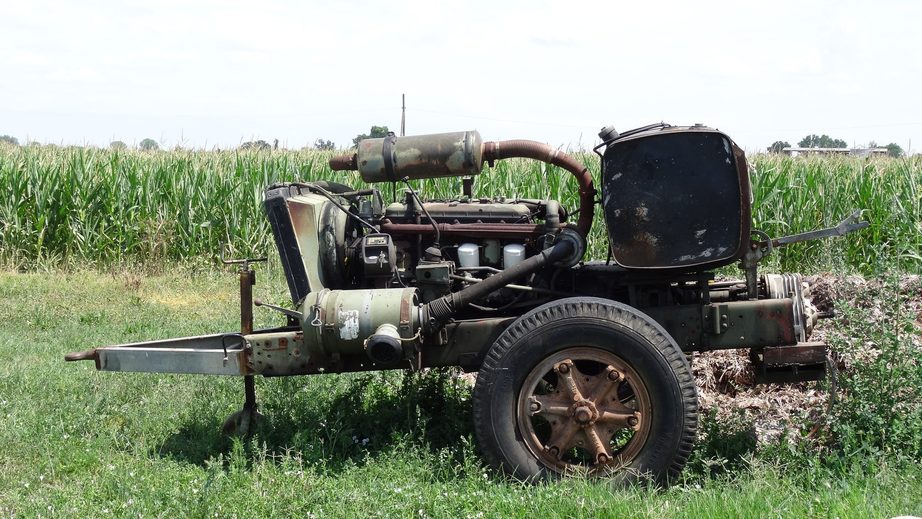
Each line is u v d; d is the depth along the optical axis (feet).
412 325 15.14
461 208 17.07
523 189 41.06
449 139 16.43
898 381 15.92
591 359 14.57
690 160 14.79
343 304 15.34
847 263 37.42
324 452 16.33
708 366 20.17
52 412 18.89
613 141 15.17
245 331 16.65
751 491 13.67
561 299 14.87
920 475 14.28
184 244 42.50
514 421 14.75
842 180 41.04
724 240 14.87
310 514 13.28
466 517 12.98
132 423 18.69
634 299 16.22
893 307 16.75
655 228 15.01
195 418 18.69
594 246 37.86
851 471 14.69
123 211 42.45
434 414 18.01
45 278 38.24
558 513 12.92
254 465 15.47
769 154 47.96
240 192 42.65
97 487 14.85
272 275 38.14
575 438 14.64
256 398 19.77
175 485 14.79
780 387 19.34
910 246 36.14
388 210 17.31
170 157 47.42
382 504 13.56
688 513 12.84
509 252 16.60
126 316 30.60
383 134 17.83
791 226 38.91
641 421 14.46
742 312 15.31
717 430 16.43
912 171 40.98
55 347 25.66
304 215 16.29
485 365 14.75
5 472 15.83
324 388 19.61
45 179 42.27
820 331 20.83
